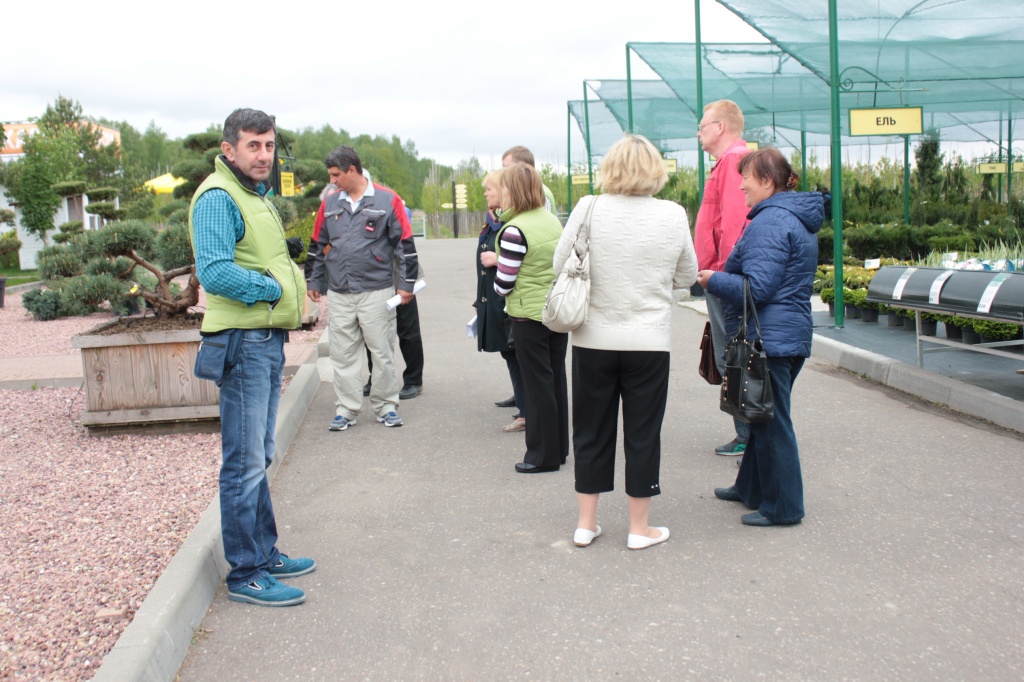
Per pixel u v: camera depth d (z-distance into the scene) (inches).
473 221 2233.0
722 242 207.3
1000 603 136.7
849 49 471.2
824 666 120.7
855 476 199.0
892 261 490.9
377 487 204.8
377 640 132.6
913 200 765.3
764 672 119.6
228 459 143.1
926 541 161.0
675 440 234.8
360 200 249.8
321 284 271.3
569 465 217.6
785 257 162.9
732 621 134.2
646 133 925.8
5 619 136.1
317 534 176.4
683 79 649.6
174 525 175.3
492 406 282.5
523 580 151.2
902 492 187.2
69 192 745.0
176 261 284.4
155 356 244.4
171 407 245.9
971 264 320.2
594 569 154.6
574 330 158.9
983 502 179.0
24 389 316.2
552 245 204.4
